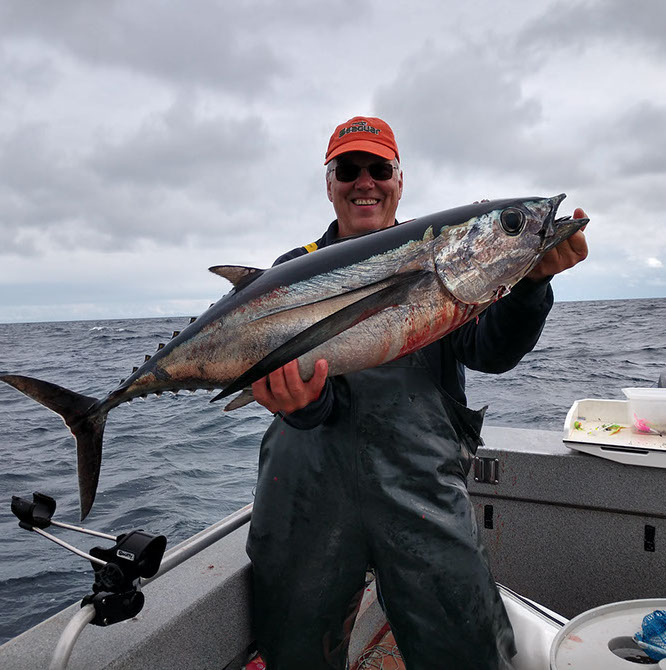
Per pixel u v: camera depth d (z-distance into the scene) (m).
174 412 12.58
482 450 2.92
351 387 1.86
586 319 46.97
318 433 1.90
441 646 1.73
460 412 1.90
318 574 1.87
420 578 1.75
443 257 1.57
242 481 6.97
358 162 2.29
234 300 1.71
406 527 1.78
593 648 1.73
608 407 3.14
